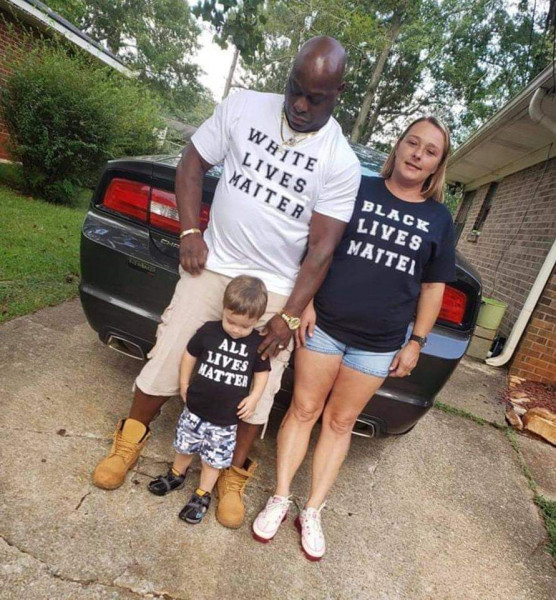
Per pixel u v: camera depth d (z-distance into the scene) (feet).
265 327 5.40
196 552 5.41
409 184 5.38
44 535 5.07
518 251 19.75
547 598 6.16
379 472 8.04
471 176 33.42
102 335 7.26
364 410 6.74
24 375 7.77
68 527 5.25
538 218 18.62
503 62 68.74
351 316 5.45
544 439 10.96
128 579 4.84
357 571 5.81
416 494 7.69
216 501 6.27
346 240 5.44
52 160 22.94
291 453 6.13
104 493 5.86
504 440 10.49
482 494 8.16
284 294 5.47
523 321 15.23
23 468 5.88
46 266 13.23
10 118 22.81
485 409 11.91
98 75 24.71
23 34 27.17
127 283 6.85
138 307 6.87
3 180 25.38
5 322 9.41
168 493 6.15
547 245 16.65
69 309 10.80
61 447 6.42
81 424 6.99
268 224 5.09
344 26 65.00
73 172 24.29
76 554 4.96
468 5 67.72
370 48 66.90
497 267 22.13
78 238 17.70
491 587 6.12
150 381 5.73
